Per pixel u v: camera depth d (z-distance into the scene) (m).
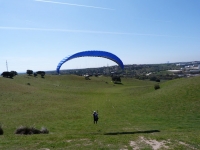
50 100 66.19
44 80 134.00
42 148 15.94
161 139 18.98
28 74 145.25
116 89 112.31
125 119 38.94
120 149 15.96
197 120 34.62
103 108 53.44
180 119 36.09
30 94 72.75
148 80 172.50
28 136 20.19
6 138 19.31
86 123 35.56
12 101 58.66
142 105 52.31
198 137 19.98
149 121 36.06
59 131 28.84
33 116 42.41
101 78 171.25
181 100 49.00
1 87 75.12
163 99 53.56
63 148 15.94
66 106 56.84
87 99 73.75
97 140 18.17
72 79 148.38
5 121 36.94
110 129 29.36
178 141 18.52
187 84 60.12
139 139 18.84
